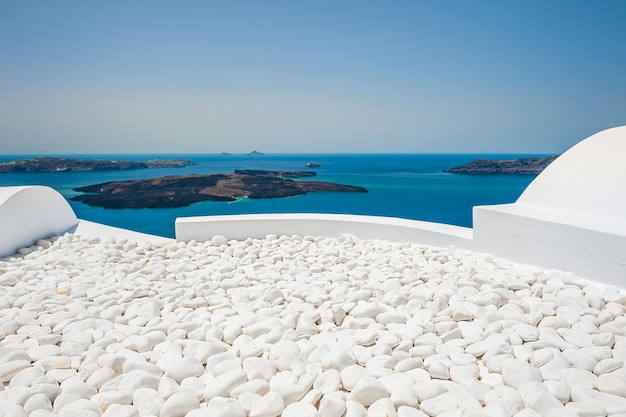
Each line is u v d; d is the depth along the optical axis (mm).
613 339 1654
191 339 1764
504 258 2824
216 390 1327
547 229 2549
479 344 1616
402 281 2416
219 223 3682
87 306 2148
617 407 1236
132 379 1400
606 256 2273
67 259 3025
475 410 1184
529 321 1871
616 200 2525
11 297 2244
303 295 2188
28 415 1234
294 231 3752
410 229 3432
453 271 2561
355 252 3137
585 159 2850
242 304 2115
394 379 1386
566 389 1316
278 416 1244
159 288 2445
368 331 1716
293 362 1504
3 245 3207
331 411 1215
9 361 1532
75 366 1570
